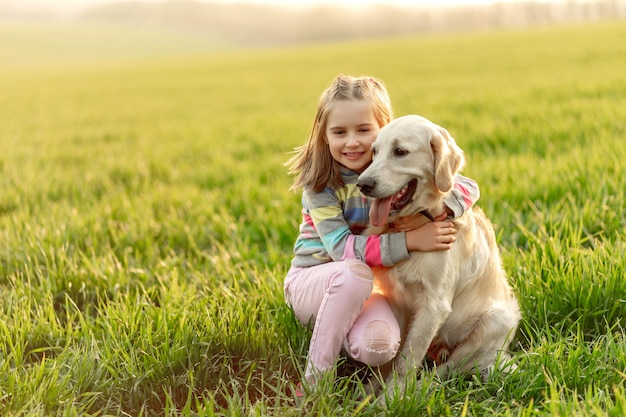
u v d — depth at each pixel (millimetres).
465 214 3951
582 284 4262
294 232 6359
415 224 3812
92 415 3281
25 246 5980
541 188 6750
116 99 26625
